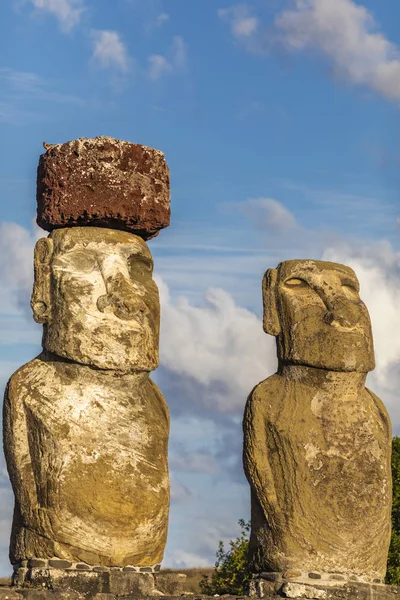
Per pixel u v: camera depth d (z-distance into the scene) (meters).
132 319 11.82
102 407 11.70
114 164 12.18
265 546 12.16
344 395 12.40
